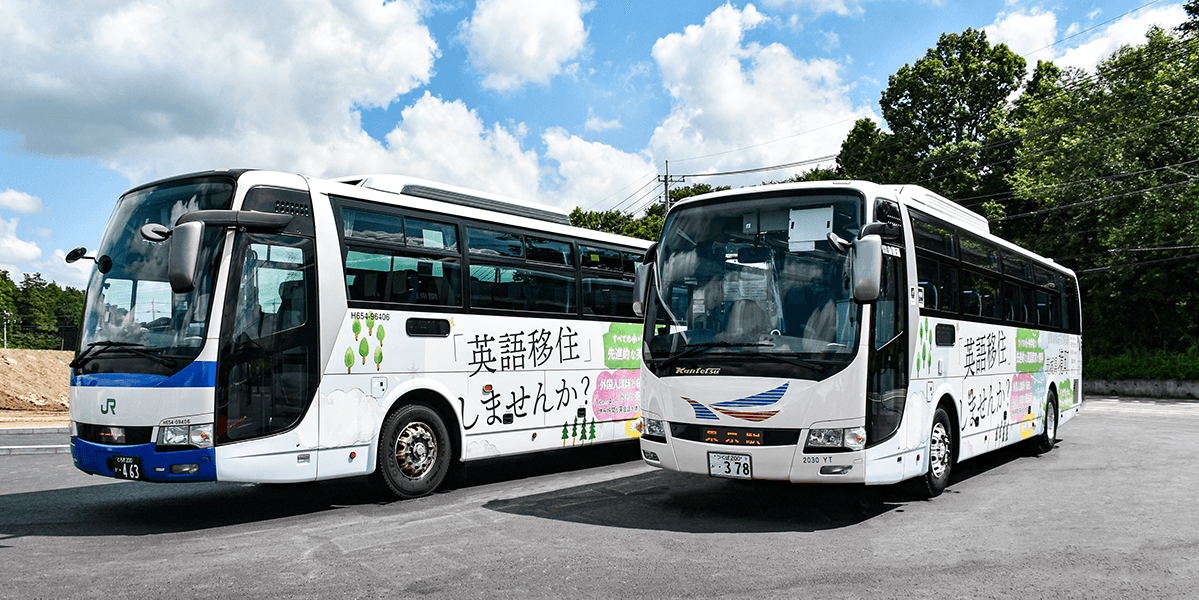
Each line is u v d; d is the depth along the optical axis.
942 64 40.94
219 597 5.14
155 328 7.61
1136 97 34.22
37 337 110.19
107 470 7.55
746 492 9.27
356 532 7.18
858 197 7.65
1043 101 37.16
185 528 7.51
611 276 11.95
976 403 10.09
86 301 8.16
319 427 8.11
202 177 8.09
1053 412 13.52
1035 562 6.04
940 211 9.70
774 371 7.27
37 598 5.15
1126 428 17.42
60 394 29.66
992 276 11.04
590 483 10.02
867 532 7.12
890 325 7.80
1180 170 32.91
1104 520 7.62
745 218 7.97
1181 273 34.28
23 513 8.38
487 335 9.97
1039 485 9.80
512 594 5.19
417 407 9.12
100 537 7.11
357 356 8.51
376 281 8.82
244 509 8.52
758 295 7.63
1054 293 14.11
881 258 7.33
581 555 6.25
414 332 9.11
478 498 9.00
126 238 8.16
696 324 7.84
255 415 7.63
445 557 6.19
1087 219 35.75
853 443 7.15
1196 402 29.80
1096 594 5.21
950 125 40.75
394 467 8.85
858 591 5.26
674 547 6.53
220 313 7.48
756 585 5.41
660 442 7.84
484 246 10.13
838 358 7.20
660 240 8.45
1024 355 12.10
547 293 10.89
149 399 7.37
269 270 7.89
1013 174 37.19
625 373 11.98
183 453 7.25
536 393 10.55
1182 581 5.52
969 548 6.50
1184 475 10.51
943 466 9.03
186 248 6.97
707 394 7.50
